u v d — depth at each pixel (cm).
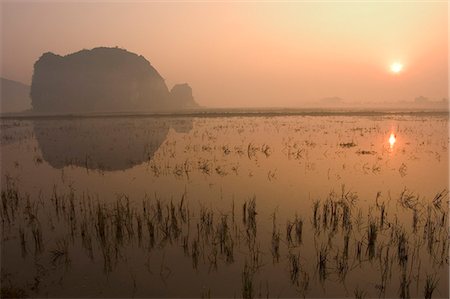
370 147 2692
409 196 1461
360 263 939
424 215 1249
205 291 834
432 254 977
